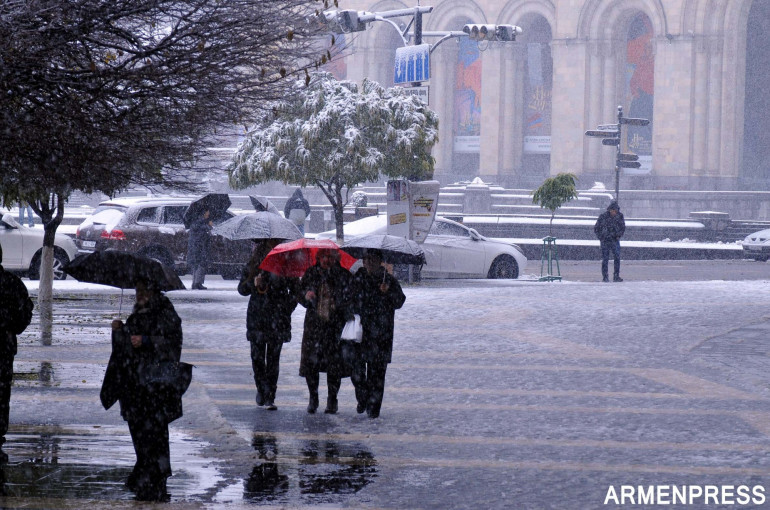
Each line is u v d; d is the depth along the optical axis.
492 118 195.38
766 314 53.06
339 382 29.64
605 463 23.64
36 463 22.91
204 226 66.25
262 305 30.02
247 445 25.23
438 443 25.72
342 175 77.00
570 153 184.25
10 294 23.19
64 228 100.56
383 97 80.88
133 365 20.84
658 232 135.38
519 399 31.52
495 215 140.50
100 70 29.67
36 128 30.11
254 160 78.50
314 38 32.97
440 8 196.88
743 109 178.00
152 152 32.75
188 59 29.48
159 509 19.20
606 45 182.38
